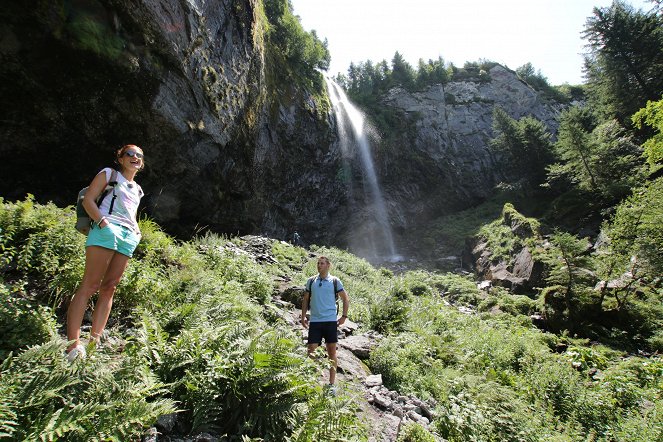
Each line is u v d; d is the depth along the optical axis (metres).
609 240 17.06
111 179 3.37
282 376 3.16
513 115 45.50
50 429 1.90
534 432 5.19
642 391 7.46
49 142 10.26
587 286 14.80
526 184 33.94
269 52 22.05
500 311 15.22
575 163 25.22
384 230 34.84
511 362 8.33
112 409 2.25
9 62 8.77
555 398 6.90
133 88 11.07
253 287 7.40
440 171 40.03
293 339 4.82
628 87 28.73
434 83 46.50
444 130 42.44
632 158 23.14
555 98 50.59
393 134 39.34
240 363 3.20
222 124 14.88
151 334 3.28
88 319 4.00
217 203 16.75
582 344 12.04
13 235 4.59
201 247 9.24
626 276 14.93
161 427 2.60
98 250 3.12
